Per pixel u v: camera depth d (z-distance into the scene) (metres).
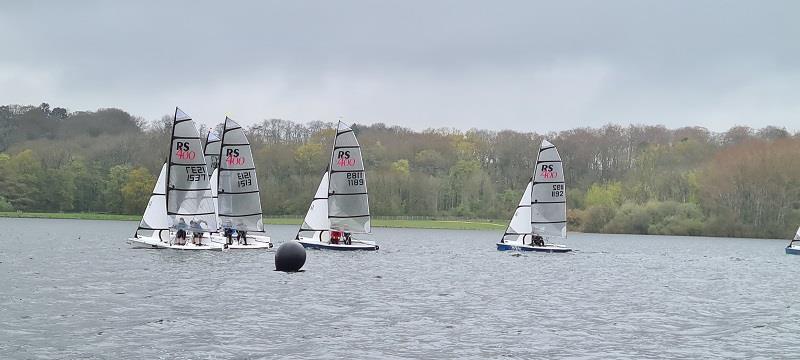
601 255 112.88
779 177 169.38
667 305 55.88
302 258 70.94
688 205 177.75
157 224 87.94
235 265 75.12
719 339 42.34
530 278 73.31
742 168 172.00
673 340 41.81
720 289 68.12
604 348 39.31
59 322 42.50
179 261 78.19
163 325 42.25
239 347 37.44
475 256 102.12
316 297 54.41
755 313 52.47
